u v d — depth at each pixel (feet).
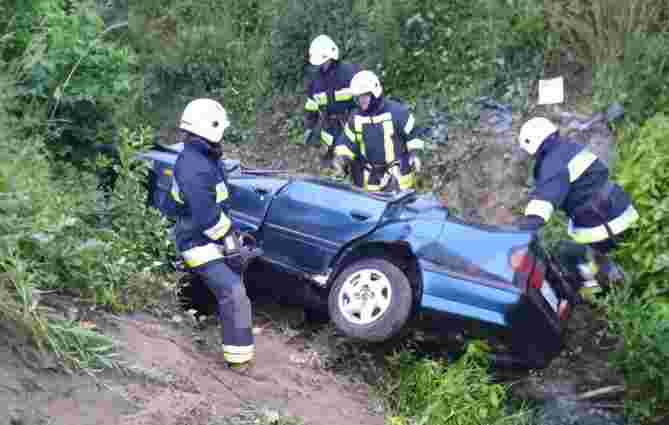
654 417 19.61
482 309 17.04
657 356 18.99
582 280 21.74
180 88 40.63
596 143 28.14
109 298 15.97
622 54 29.45
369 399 17.52
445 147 31.22
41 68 21.34
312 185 19.84
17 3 21.91
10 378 11.85
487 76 31.73
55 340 12.95
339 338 18.79
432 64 33.19
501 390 17.85
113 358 13.73
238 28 42.06
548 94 29.96
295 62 37.73
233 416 13.73
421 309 17.42
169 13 43.62
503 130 30.32
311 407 15.55
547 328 17.65
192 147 15.67
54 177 20.33
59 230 15.28
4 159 16.84
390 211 18.78
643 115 27.84
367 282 17.60
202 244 15.98
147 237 18.90
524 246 17.40
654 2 29.32
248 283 20.36
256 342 18.22
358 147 26.25
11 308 12.82
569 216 21.74
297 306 21.03
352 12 36.73
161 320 17.04
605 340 22.27
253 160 36.88
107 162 20.90
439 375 17.70
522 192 28.76
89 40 22.59
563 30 30.86
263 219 19.79
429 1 33.63
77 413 11.93
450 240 17.72
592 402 20.22
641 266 22.27
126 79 22.94
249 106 38.91
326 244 18.75
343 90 31.22
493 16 32.24
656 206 22.29
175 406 13.16
